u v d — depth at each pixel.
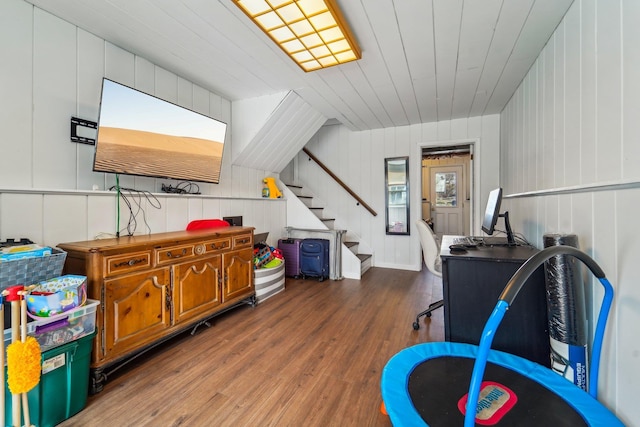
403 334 2.16
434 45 2.10
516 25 1.84
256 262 3.05
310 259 3.76
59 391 1.27
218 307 2.35
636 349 0.98
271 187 3.88
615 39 1.15
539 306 1.42
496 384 1.10
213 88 2.90
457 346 1.40
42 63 1.72
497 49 2.13
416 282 3.65
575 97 1.53
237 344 2.01
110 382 1.57
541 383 1.10
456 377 1.15
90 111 1.97
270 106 3.07
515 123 2.93
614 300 1.11
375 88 2.89
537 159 2.19
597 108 1.29
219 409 1.37
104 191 1.99
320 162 4.89
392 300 2.95
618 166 1.12
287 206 4.26
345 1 1.63
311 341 2.05
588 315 1.31
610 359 1.12
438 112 3.68
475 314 1.52
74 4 1.67
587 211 1.35
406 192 4.37
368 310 2.67
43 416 1.22
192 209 2.76
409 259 4.38
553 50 1.89
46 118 1.74
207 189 2.95
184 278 2.05
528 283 1.44
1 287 1.20
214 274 2.32
